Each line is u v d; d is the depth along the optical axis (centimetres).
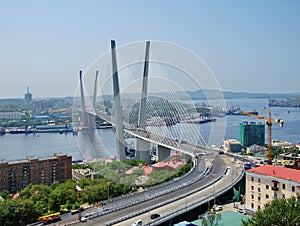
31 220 5584
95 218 4888
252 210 5891
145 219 4809
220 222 4938
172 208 5284
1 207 5428
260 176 5844
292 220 3519
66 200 6203
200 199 5762
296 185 5291
